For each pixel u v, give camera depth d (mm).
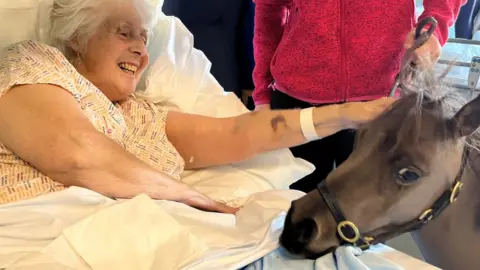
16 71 1123
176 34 1651
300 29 1441
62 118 1072
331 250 1060
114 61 1325
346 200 1036
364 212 1033
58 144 1055
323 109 1297
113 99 1394
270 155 1461
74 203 1049
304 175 1510
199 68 1653
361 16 1377
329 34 1400
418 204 1030
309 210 1059
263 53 1677
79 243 971
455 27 2084
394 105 1063
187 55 1640
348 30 1392
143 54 1368
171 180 1192
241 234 1095
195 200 1216
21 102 1085
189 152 1431
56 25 1347
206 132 1413
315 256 1062
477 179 1118
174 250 965
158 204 1089
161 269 938
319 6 1394
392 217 1040
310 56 1437
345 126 1261
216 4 2168
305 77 1461
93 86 1278
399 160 997
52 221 1015
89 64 1339
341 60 1409
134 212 1020
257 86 1719
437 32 1373
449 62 1231
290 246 1060
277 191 1344
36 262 913
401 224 1056
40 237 996
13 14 1390
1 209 998
